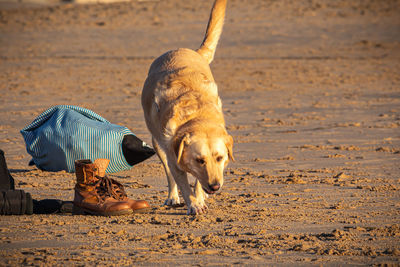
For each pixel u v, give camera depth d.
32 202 7.71
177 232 6.99
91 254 5.98
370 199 8.93
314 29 47.62
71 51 39.56
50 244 6.36
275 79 28.58
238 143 14.62
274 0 61.00
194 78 9.12
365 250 6.18
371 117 18.52
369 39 43.69
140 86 26.47
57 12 58.28
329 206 8.46
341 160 12.51
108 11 57.69
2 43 42.88
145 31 47.59
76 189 7.98
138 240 6.58
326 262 5.79
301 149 13.80
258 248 6.28
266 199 9.02
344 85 26.59
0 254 5.95
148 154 10.84
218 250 6.18
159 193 9.62
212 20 11.40
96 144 10.62
